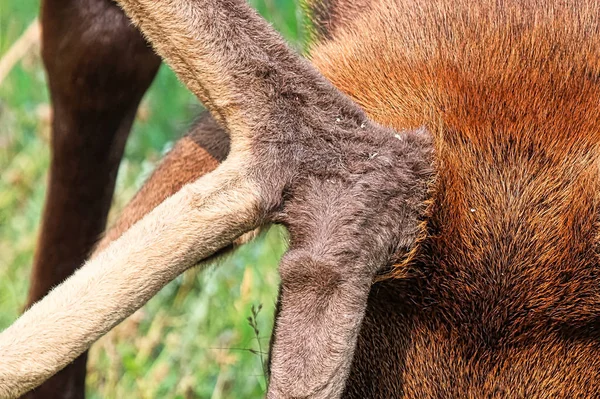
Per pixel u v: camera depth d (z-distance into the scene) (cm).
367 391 580
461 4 620
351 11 666
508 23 608
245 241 618
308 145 536
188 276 938
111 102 762
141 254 510
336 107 543
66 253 809
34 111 1129
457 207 570
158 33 530
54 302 512
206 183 521
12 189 1070
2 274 985
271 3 1095
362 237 529
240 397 888
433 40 613
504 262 564
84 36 734
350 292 519
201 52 525
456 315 569
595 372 569
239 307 904
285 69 535
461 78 599
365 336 581
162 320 941
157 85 1136
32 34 1112
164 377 898
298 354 512
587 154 575
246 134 529
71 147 780
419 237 561
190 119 773
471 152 579
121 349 916
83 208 800
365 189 536
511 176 573
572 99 586
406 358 576
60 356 508
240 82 529
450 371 571
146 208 685
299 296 520
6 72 1095
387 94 605
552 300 563
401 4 638
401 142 560
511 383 568
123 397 892
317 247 523
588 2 609
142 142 1090
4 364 506
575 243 562
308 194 533
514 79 593
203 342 916
